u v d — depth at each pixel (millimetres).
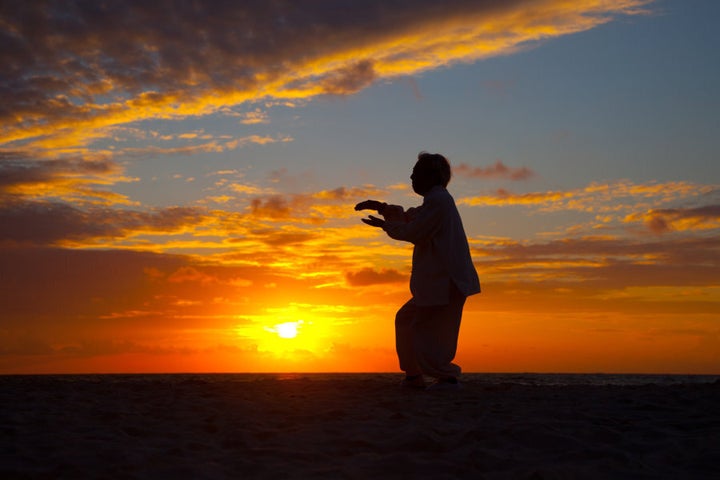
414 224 5637
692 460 2674
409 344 5973
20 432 3521
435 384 5855
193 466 2621
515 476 2438
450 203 5797
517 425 3354
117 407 4684
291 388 6211
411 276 5906
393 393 5598
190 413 4312
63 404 4938
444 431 3367
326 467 2646
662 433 3324
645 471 2488
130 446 3094
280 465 2674
